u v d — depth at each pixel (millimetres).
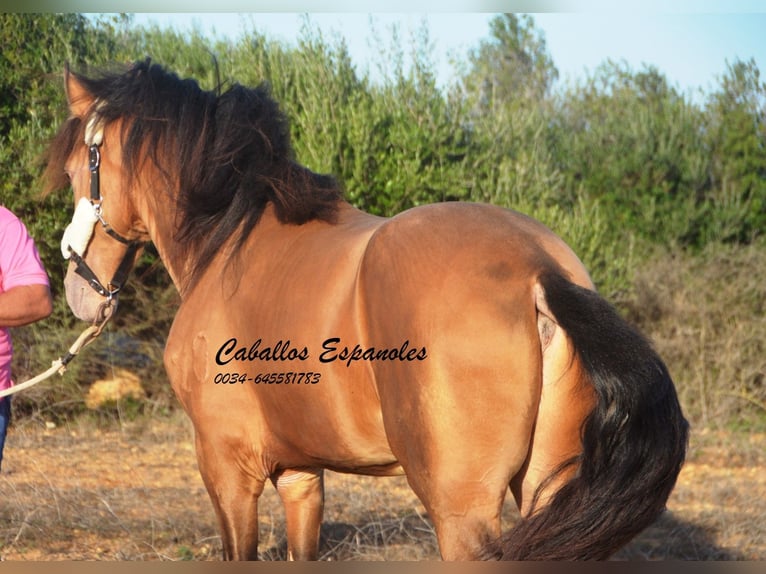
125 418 13133
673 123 18891
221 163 5605
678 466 3926
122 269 6438
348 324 4391
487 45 31031
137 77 6074
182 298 5910
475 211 4348
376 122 13633
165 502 9109
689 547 7891
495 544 3840
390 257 4238
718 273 15445
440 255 4125
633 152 18438
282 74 13891
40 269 5238
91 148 6215
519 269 4043
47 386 12719
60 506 8633
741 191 17766
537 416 4059
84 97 6352
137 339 13617
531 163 15047
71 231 6262
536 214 14273
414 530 8031
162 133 5918
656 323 15297
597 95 22688
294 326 4680
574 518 3814
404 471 4461
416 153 13492
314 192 5258
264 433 5215
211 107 5812
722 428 13555
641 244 17094
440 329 3979
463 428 3932
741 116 18516
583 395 4039
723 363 14328
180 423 13031
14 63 12578
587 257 14453
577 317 3898
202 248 5652
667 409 3908
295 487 5730
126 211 6254
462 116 14773
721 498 9547
